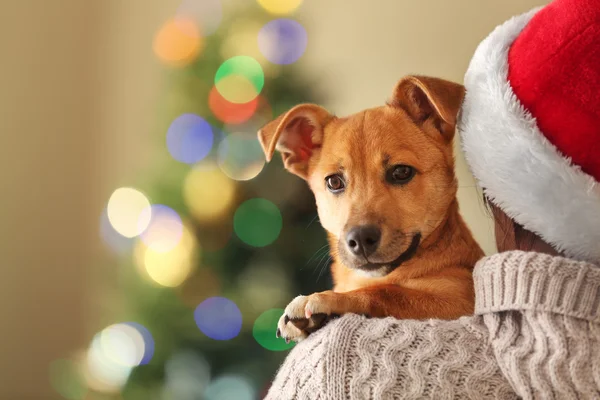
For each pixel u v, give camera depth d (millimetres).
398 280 1883
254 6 4035
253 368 3715
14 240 5211
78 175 5570
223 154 3783
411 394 1117
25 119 5273
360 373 1158
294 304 1619
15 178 5223
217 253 3766
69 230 5508
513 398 1098
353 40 5016
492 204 1338
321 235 3734
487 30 4723
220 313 3771
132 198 4324
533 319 1125
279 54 3928
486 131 1258
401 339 1183
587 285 1109
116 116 5676
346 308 1599
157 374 3900
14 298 5199
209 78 3898
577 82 1146
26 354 5238
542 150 1166
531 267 1144
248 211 3713
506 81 1248
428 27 4855
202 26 4047
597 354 1064
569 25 1166
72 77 5535
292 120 2332
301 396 1204
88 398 4113
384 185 2012
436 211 1979
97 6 5668
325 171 2162
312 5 5113
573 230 1172
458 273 1856
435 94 1735
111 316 4457
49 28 5402
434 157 2008
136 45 5641
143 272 3936
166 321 3830
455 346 1162
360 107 4984
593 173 1160
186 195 3799
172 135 3898
